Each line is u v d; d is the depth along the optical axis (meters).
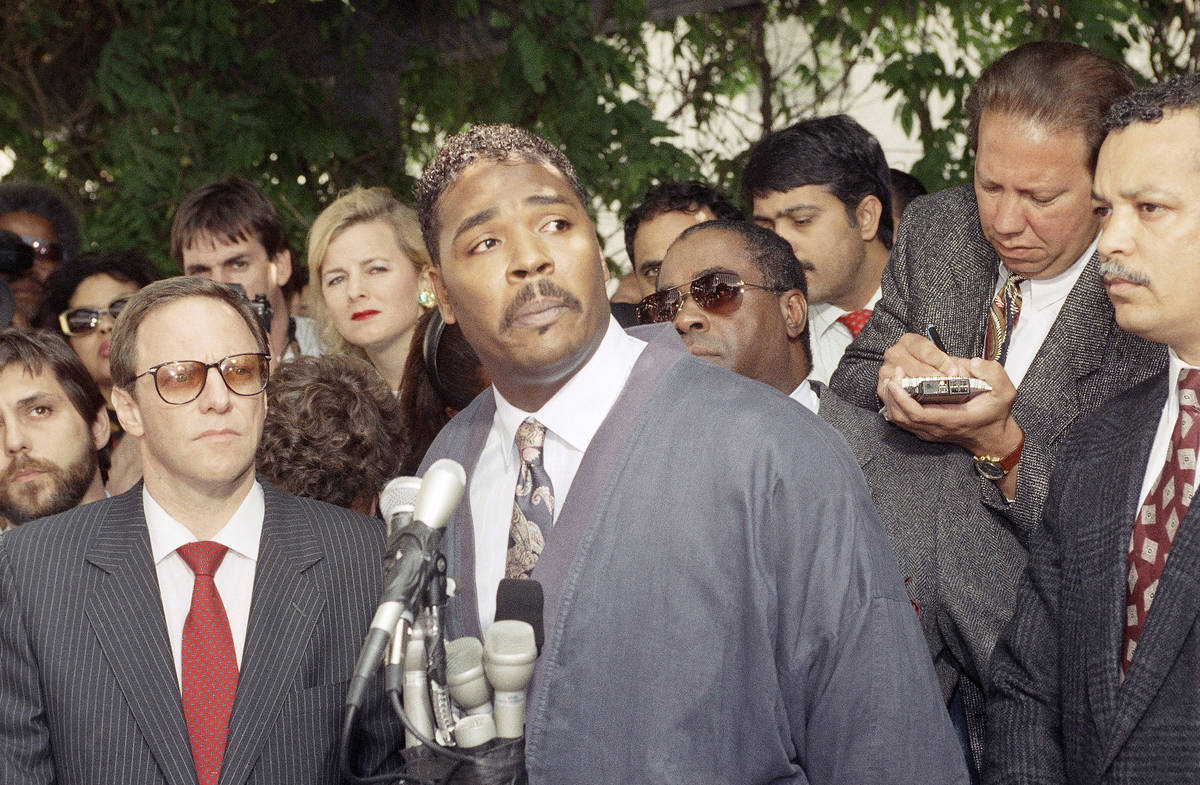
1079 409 2.37
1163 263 1.77
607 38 5.54
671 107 5.61
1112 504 1.93
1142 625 1.83
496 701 1.66
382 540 2.19
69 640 2.00
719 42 5.48
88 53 6.11
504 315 1.74
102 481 3.26
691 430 1.76
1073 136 2.29
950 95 5.10
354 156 5.86
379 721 2.06
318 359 2.71
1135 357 2.34
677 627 1.70
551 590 1.75
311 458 2.56
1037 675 2.05
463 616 1.87
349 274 3.74
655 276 3.73
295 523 2.16
